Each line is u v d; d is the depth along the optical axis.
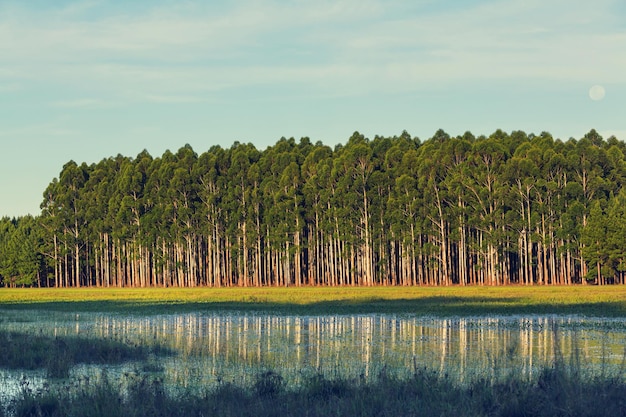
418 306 56.16
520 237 108.00
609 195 109.12
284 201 119.75
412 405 14.38
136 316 50.66
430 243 111.50
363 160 117.69
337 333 36.25
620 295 67.31
